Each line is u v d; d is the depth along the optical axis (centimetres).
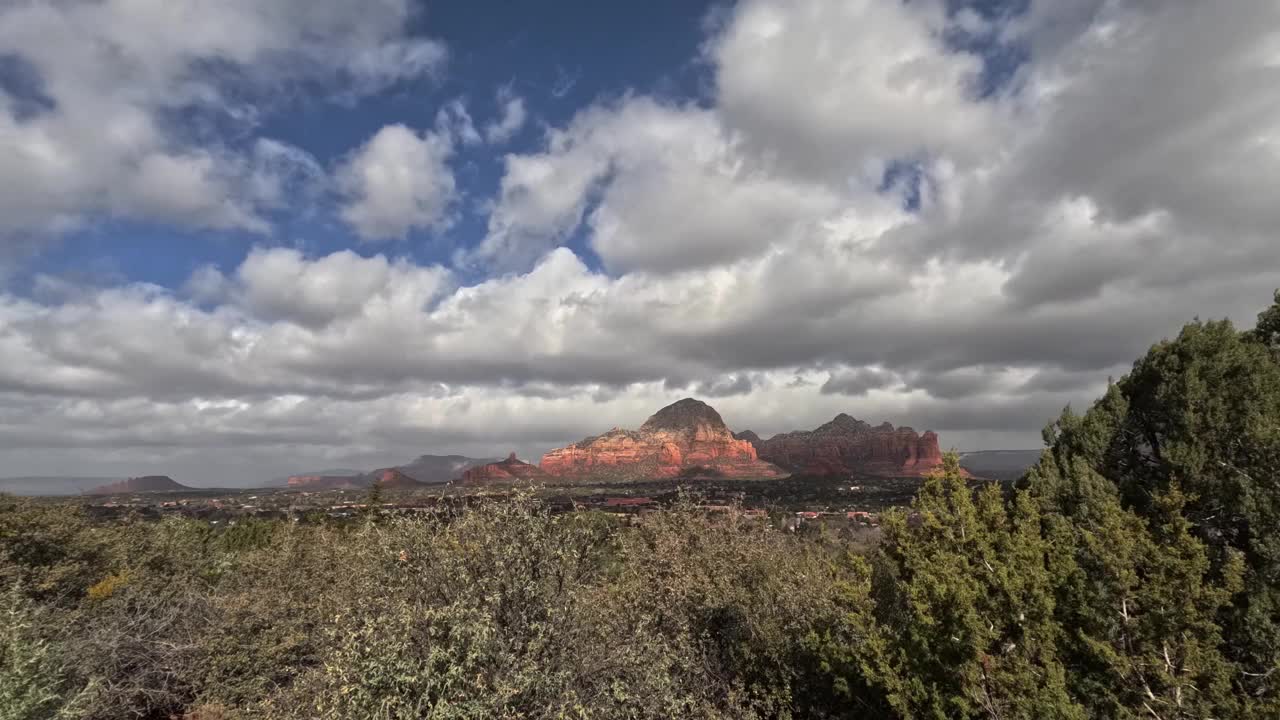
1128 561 666
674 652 859
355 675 592
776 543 1254
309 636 1197
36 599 1352
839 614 912
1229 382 884
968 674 648
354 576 1028
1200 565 638
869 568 884
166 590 1395
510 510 756
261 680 1113
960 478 801
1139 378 1052
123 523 1839
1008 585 663
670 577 1091
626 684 700
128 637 1155
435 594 724
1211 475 835
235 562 1767
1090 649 673
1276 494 737
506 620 690
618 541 1128
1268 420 796
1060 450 1090
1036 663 670
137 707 1149
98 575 1541
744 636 1019
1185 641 615
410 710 555
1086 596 702
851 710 877
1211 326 973
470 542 741
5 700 786
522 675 598
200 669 1156
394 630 612
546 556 735
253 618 1234
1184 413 886
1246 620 696
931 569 720
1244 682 681
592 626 769
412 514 793
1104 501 835
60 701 920
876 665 775
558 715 591
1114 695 640
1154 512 874
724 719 832
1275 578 710
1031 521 785
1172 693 613
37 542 1477
